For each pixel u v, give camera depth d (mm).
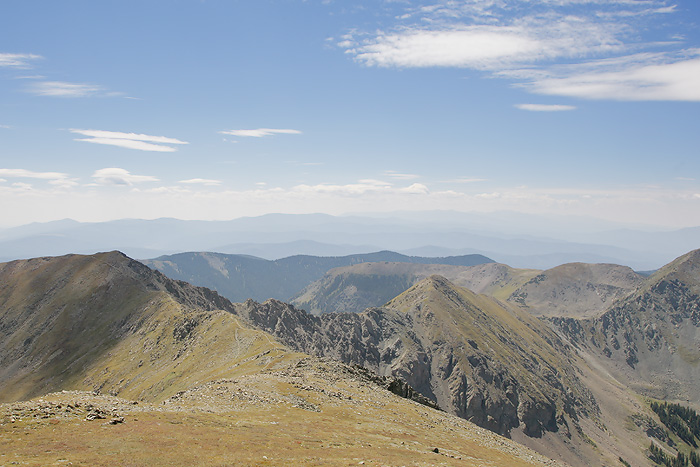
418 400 117250
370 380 109250
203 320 188125
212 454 35875
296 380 85875
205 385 74188
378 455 43875
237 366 129000
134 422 41812
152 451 34688
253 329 171750
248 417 52781
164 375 158625
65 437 35281
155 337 197250
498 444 82312
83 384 187000
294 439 45188
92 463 30844
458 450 60656
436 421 83875
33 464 29188
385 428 62094
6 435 34094
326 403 71062
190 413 49594
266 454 38094
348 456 41562
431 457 48312
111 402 49406
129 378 173625
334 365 110062
